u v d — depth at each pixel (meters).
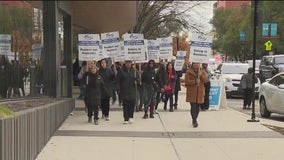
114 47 16.91
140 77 16.27
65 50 20.31
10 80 12.26
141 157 9.62
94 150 10.25
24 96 13.65
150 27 42.09
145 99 16.06
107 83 15.31
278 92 16.48
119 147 10.60
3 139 6.84
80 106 20.44
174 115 16.89
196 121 13.85
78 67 24.36
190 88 13.70
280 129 13.48
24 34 14.07
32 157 9.09
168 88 18.11
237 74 28.08
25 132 8.40
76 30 34.34
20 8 14.12
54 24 16.36
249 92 20.58
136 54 16.11
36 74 15.16
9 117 7.27
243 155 9.85
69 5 20.06
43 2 16.30
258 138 11.86
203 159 9.48
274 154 9.95
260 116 17.88
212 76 19.97
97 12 26.52
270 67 21.27
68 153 9.92
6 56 12.06
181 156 9.73
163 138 11.79
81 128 13.39
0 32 11.77
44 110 10.68
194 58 13.89
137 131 12.90
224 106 19.27
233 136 12.14
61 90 17.98
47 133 11.16
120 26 34.25
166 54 19.75
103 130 13.02
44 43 16.30
